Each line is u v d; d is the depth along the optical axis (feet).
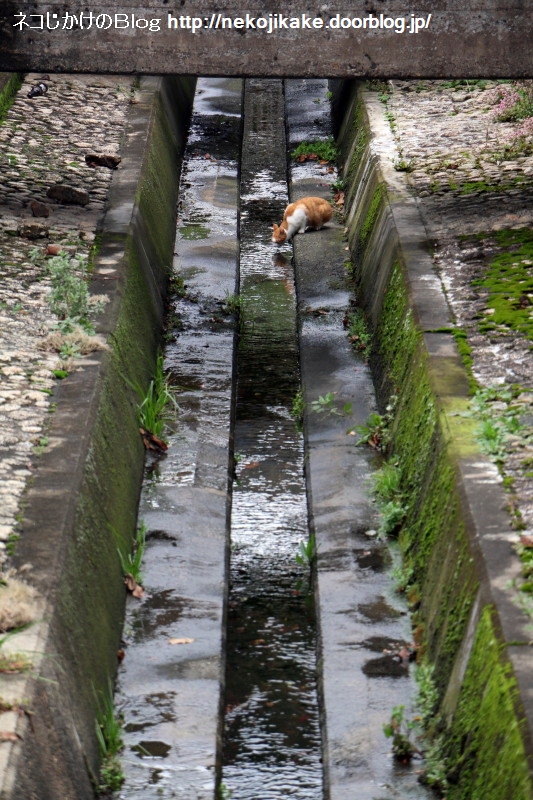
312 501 33.24
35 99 55.77
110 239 40.83
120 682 25.29
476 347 32.01
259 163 63.41
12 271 37.24
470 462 25.96
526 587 21.26
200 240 51.65
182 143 63.98
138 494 32.32
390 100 58.08
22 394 29.55
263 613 29.01
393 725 23.40
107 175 47.80
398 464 32.32
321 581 29.45
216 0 40.06
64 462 26.55
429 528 27.40
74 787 19.85
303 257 50.14
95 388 30.32
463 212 42.06
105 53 40.86
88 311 34.78
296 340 44.19
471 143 50.16
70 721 20.65
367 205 48.16
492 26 40.11
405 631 27.09
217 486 33.91
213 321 44.39
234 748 24.27
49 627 21.01
